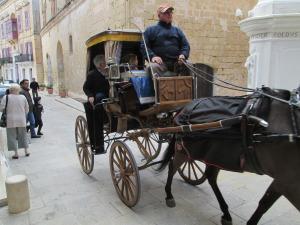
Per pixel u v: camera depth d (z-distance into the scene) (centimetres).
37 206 457
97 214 429
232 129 305
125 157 432
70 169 621
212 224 391
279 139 265
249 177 529
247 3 1382
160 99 397
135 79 416
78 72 1933
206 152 341
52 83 2908
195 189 495
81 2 1709
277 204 430
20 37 4122
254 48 559
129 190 436
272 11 521
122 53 529
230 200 449
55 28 2548
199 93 1078
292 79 529
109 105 498
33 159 698
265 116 284
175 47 463
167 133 400
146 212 428
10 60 4556
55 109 1584
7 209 451
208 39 1289
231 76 1382
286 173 272
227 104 332
